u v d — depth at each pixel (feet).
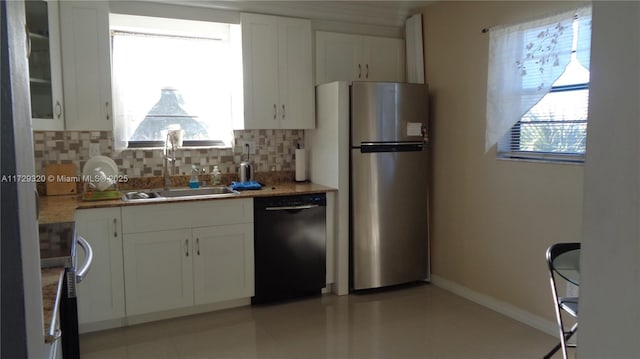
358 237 12.89
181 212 11.04
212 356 9.48
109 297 10.50
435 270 13.91
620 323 1.80
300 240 12.43
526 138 10.95
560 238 10.16
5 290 1.96
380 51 14.43
